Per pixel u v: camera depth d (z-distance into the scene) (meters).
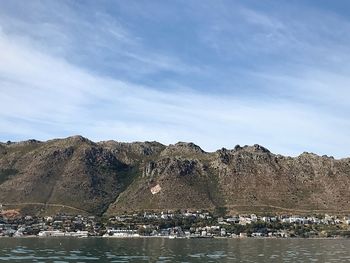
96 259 164.12
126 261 158.38
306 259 170.50
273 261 161.62
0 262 149.62
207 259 167.25
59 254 182.25
